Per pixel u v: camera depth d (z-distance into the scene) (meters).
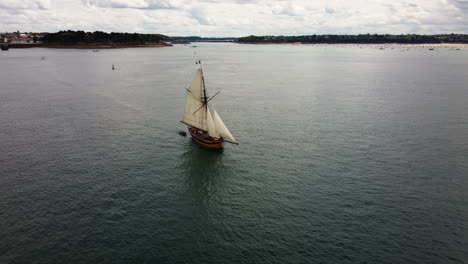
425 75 178.00
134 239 39.84
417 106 101.88
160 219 43.84
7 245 38.12
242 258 37.19
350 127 80.69
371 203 47.59
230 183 53.66
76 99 111.31
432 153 64.62
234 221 43.69
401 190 51.16
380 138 72.88
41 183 52.03
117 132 77.06
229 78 169.00
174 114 93.00
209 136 69.81
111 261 36.38
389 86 141.12
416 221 43.62
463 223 43.31
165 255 37.47
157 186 52.41
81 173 55.78
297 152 65.56
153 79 162.62
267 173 56.91
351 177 55.16
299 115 92.00
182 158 63.19
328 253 37.88
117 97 115.50
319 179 54.56
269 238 40.38
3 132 75.38
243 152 65.94
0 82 145.88
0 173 54.94
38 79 155.38
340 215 44.81
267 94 123.50
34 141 69.94
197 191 51.16
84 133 75.81
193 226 42.59
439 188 51.69
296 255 37.56
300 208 46.44
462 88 133.62
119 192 50.22
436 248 38.84
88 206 46.19
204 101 69.69
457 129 78.75
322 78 169.88
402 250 38.47
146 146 68.88
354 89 134.50
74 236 39.97
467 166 59.03
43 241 38.97
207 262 36.56
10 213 44.00
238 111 96.62
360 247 38.88
